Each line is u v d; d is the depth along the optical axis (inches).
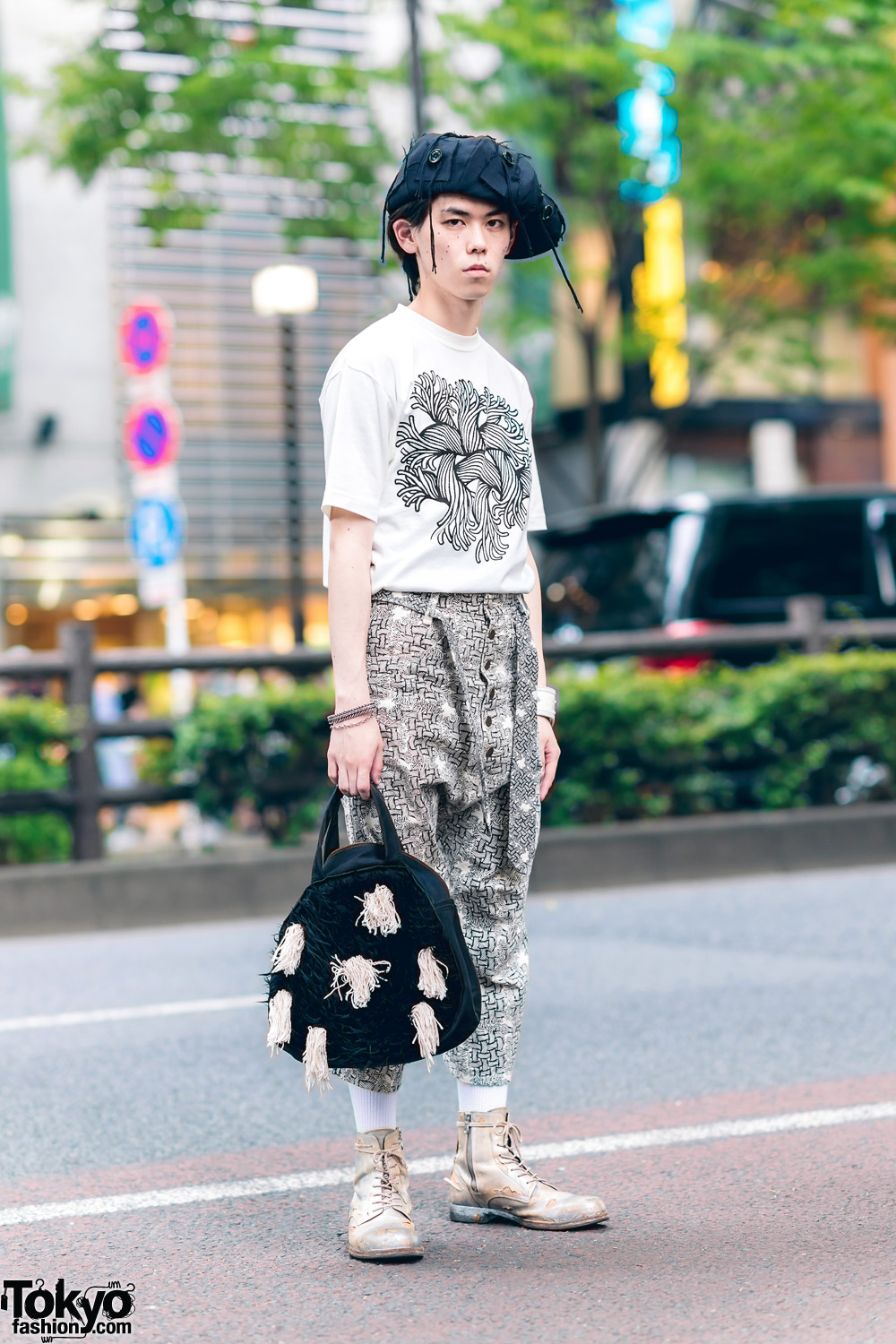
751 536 348.8
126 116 501.4
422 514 102.6
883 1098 141.9
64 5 650.2
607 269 604.7
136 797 299.1
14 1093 155.8
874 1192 114.0
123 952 249.8
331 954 97.5
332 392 103.2
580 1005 189.8
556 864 303.0
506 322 645.3
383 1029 97.4
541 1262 100.4
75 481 669.3
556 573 372.2
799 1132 131.8
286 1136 137.5
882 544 358.9
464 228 102.2
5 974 231.0
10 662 292.0
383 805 99.2
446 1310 92.3
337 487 100.9
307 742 303.0
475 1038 108.3
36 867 279.1
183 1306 94.7
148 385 375.2
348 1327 90.1
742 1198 113.7
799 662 327.0
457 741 103.3
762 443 758.5
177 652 303.6
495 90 559.2
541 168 619.5
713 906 270.7
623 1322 89.4
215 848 320.8
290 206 617.3
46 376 666.2
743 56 525.7
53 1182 124.1
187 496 654.5
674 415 633.0
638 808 319.9
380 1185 103.5
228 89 485.1
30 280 663.8
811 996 190.1
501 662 105.5
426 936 97.3
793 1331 87.4
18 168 659.4
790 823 320.2
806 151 522.9
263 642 674.8
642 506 354.9
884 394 775.7
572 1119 138.4
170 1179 124.0
